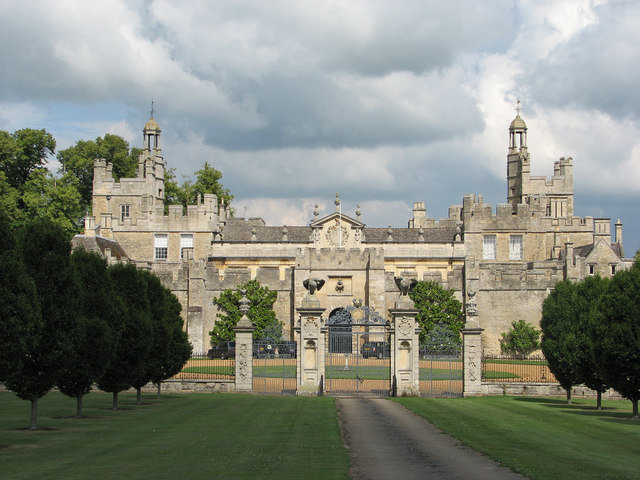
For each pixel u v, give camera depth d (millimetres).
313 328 45500
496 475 21047
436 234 102750
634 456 24578
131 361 38125
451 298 82625
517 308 84312
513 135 124688
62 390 34500
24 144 90875
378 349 71062
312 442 26391
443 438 27859
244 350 47656
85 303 35219
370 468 21938
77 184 112688
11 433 29016
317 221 99062
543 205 106500
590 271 87062
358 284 87438
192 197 124688
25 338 27469
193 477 20297
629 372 35938
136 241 103812
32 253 31109
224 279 85062
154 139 118500
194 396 45375
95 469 21500
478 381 45812
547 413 37031
